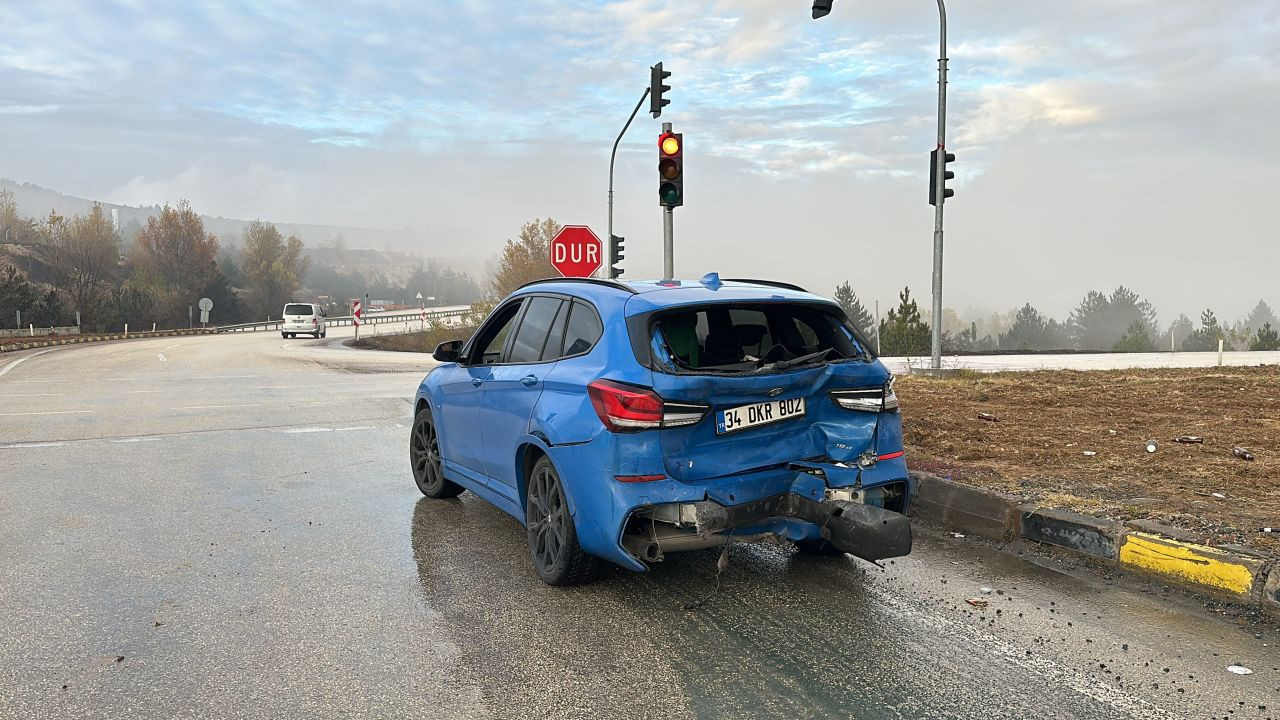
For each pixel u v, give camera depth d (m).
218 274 96.56
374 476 7.63
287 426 10.73
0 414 11.81
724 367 4.53
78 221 84.44
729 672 3.48
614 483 4.07
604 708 3.17
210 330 73.88
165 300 79.00
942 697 3.23
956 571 4.78
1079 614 4.09
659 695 3.28
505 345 5.54
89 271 79.88
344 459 8.45
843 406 4.42
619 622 4.06
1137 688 3.29
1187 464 6.72
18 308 55.66
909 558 5.03
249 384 16.91
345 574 4.82
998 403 10.51
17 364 23.73
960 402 10.63
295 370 21.34
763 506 4.23
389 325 81.12
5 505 6.46
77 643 3.80
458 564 5.02
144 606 4.29
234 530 5.77
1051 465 6.74
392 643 3.81
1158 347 109.38
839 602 4.30
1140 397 10.88
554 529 4.59
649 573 4.82
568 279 5.32
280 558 5.13
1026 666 3.50
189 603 4.34
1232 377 13.30
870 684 3.35
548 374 4.73
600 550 4.20
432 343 44.09
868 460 4.39
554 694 3.29
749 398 4.18
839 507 4.16
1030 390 11.95
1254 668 3.46
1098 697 3.22
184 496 6.79
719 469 4.16
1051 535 5.11
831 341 4.68
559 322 5.02
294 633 3.93
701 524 3.98
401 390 15.61
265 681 3.41
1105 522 4.92
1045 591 4.43
